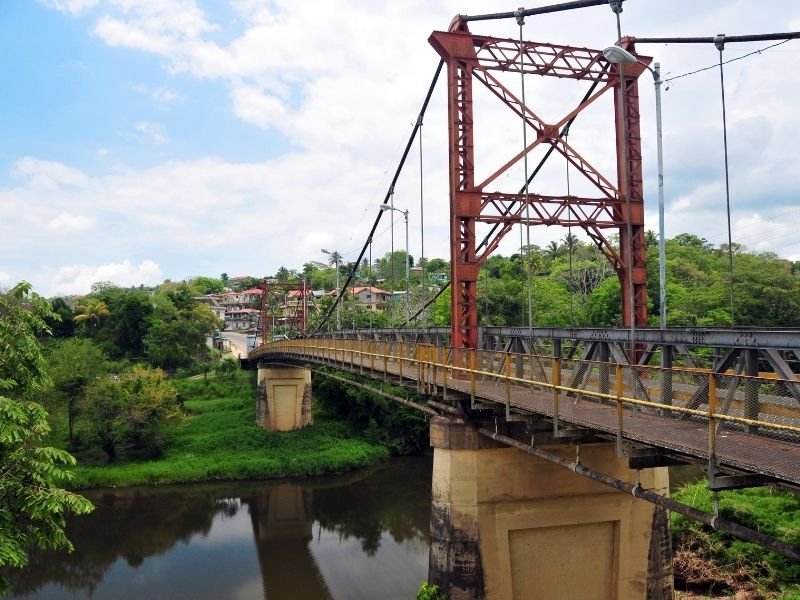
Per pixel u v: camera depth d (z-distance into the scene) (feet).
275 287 322.96
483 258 66.85
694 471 132.67
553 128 69.72
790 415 30.19
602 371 39.65
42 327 43.29
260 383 202.18
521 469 59.11
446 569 58.34
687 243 282.97
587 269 215.10
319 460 168.66
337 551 110.83
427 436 194.39
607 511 59.72
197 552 111.45
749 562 81.05
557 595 59.67
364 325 253.03
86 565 106.11
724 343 36.22
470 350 57.47
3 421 35.78
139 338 304.30
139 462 167.94
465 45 67.87
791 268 171.73
